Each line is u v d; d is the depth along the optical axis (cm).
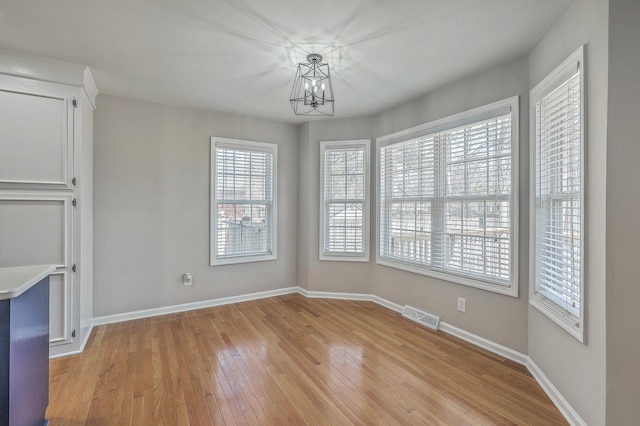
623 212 155
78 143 267
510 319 259
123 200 341
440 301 322
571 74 187
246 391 214
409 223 360
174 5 189
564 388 193
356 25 211
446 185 315
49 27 212
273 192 441
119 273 340
